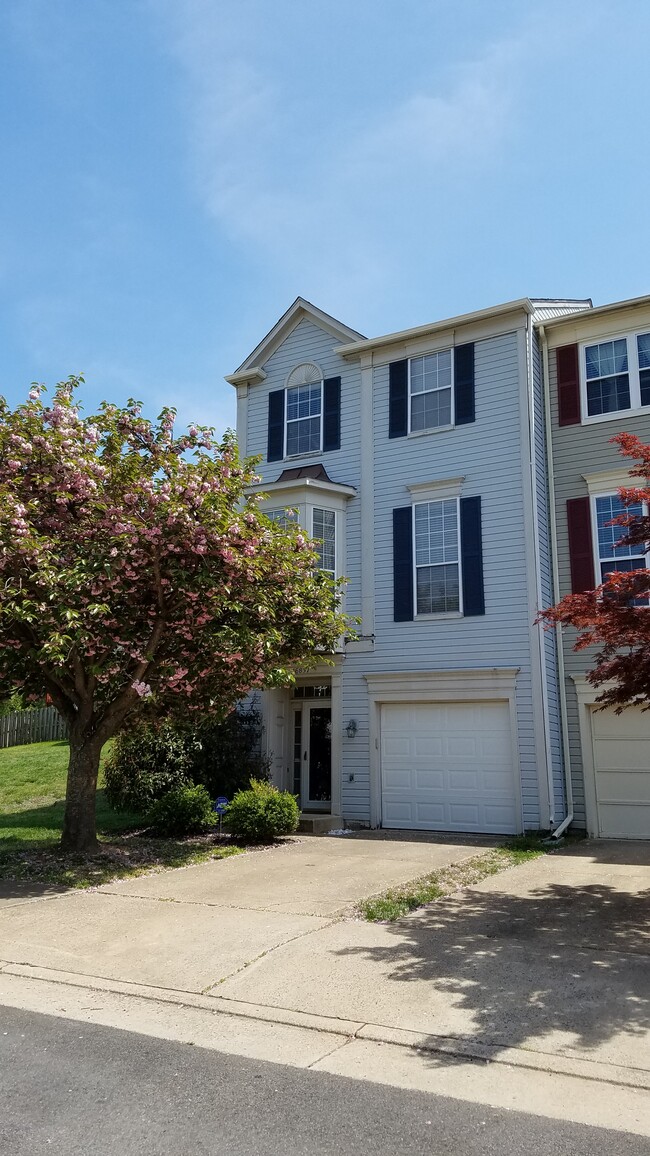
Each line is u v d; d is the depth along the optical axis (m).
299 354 17.41
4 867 9.91
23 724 22.36
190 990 5.79
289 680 10.68
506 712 13.97
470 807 14.03
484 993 5.54
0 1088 4.27
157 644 10.52
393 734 14.95
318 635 11.47
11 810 14.47
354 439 16.36
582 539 14.43
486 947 6.63
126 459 10.39
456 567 14.81
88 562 9.15
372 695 15.07
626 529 13.99
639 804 13.39
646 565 13.88
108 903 8.35
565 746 13.98
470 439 15.05
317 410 16.95
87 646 9.70
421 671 14.59
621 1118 3.88
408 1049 4.71
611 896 8.64
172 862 10.62
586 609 7.96
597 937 6.93
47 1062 4.61
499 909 8.02
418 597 15.07
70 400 10.55
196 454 10.85
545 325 15.10
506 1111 3.97
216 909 8.04
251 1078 4.38
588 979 5.80
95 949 6.78
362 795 14.90
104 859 10.42
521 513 14.30
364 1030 4.97
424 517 15.30
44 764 18.25
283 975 6.01
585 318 14.88
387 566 15.50
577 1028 4.90
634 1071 4.32
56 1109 4.02
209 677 10.93
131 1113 3.98
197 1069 4.50
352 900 8.35
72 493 9.97
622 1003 5.31
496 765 13.93
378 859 10.98
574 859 11.16
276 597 10.73
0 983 6.06
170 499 9.45
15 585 9.16
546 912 7.88
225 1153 3.60
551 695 13.88
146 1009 5.48
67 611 8.62
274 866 10.45
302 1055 4.67
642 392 14.39
